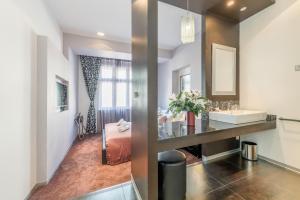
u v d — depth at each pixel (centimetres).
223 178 221
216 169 247
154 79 148
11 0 155
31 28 198
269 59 258
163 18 318
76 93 492
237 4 247
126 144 288
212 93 276
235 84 301
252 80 284
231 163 266
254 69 281
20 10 172
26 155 182
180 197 173
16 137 162
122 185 210
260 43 270
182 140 161
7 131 149
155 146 149
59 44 347
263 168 247
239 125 210
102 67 545
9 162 151
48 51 216
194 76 405
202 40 275
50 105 224
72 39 391
